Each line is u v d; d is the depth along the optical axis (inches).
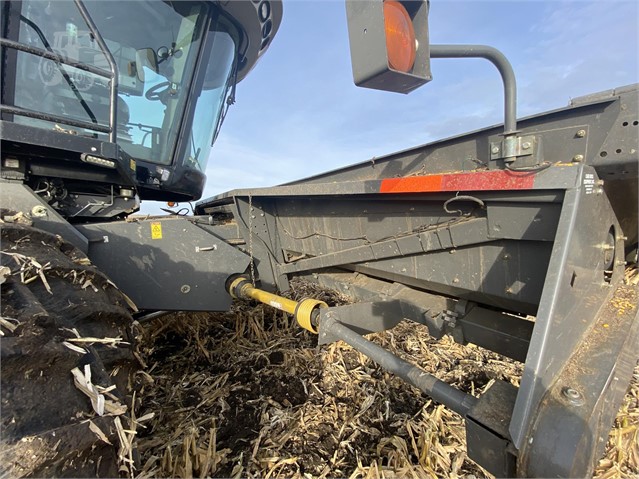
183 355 115.3
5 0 68.7
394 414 86.0
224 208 119.5
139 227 83.7
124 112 92.7
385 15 39.1
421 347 117.2
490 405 41.1
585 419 34.7
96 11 84.2
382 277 91.0
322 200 94.4
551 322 38.8
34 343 34.0
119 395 42.4
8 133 55.5
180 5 96.7
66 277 46.7
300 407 88.9
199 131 119.0
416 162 73.9
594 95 47.4
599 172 47.7
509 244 56.2
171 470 68.0
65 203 79.6
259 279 109.4
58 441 32.6
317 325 69.7
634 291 58.4
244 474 69.6
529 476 35.5
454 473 69.1
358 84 44.1
